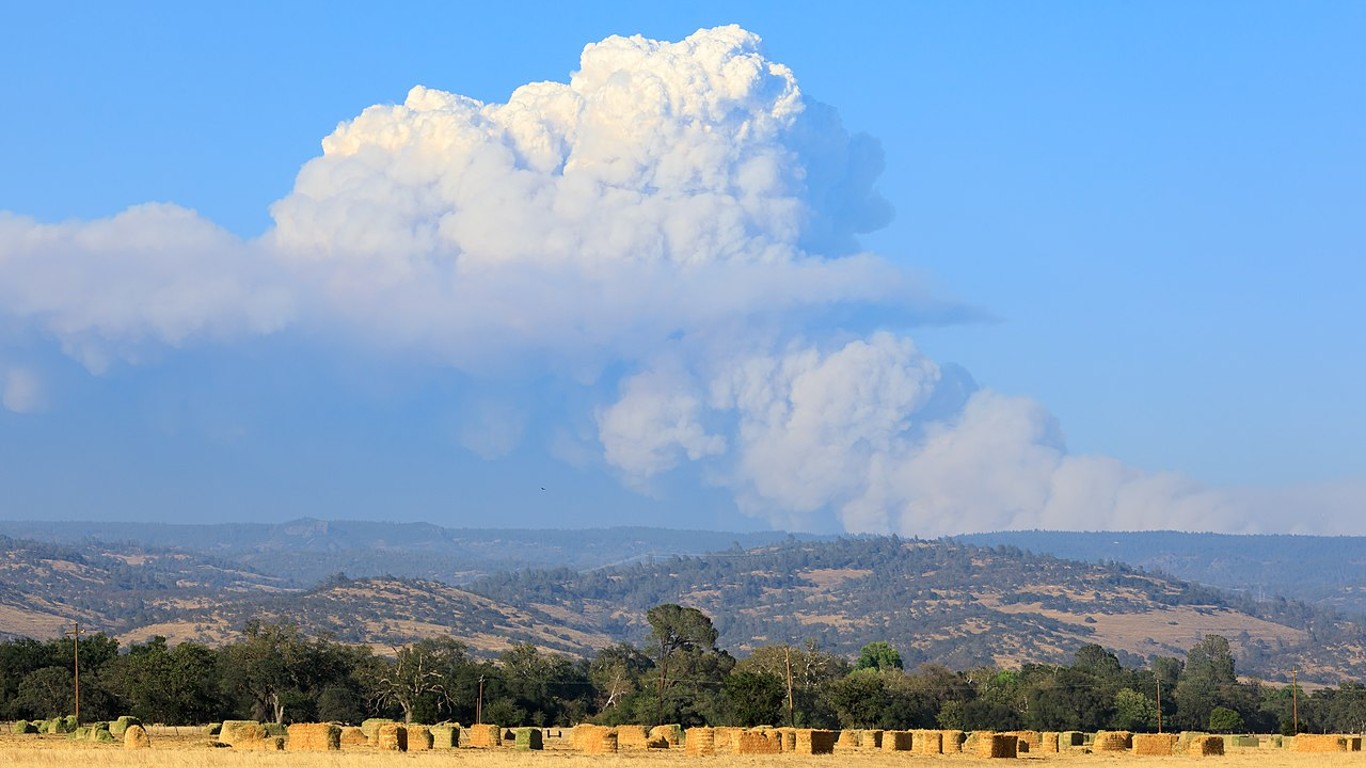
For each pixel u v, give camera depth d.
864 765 175.50
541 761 163.25
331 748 189.12
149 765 142.38
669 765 162.25
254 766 143.75
